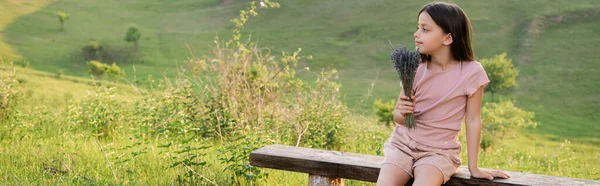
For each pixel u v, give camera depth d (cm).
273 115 937
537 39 6619
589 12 7062
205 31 7788
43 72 5506
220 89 966
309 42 7175
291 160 410
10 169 551
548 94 5353
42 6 8431
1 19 7619
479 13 7456
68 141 715
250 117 907
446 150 364
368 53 6738
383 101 5059
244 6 8500
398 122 374
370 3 8062
